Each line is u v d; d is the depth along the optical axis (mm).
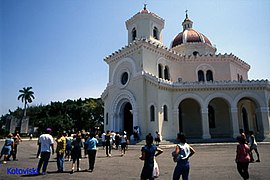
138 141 23141
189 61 31812
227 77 31188
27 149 23203
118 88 28859
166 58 29984
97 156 16188
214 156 14969
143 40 26703
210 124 28906
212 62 31891
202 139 24266
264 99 25812
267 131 24781
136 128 23781
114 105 28656
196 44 34344
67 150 14609
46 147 9984
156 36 32500
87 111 61000
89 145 10789
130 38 32688
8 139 14047
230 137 26438
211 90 25828
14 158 14820
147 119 24359
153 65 27688
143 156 6332
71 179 8750
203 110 25109
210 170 10297
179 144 6512
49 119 57094
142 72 25609
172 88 25172
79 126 60000
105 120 30578
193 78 31172
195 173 9648
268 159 13531
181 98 25406
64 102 68938
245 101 31484
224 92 25844
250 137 13078
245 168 7574
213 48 35969
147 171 6172
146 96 25094
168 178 8758
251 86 25859
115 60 31156
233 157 14375
